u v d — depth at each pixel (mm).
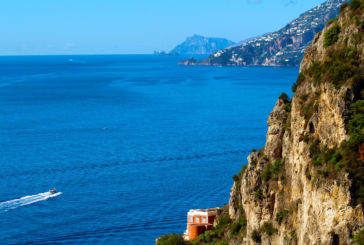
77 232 142125
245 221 84688
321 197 58781
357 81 61812
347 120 60844
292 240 67375
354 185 56688
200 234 95625
